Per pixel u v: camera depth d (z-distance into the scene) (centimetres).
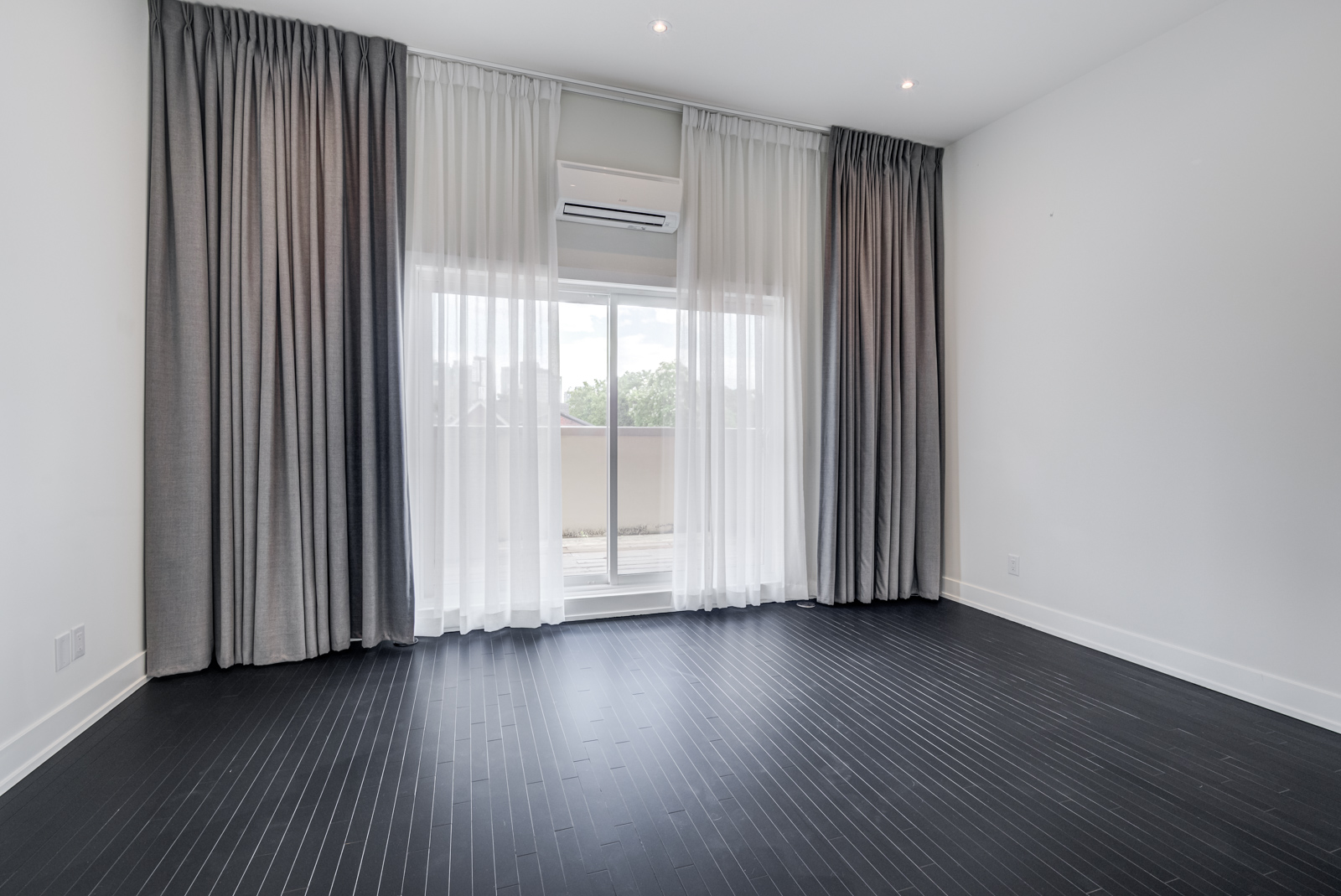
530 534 317
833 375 367
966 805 172
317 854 149
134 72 242
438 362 301
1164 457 274
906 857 151
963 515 381
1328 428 223
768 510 373
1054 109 326
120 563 233
